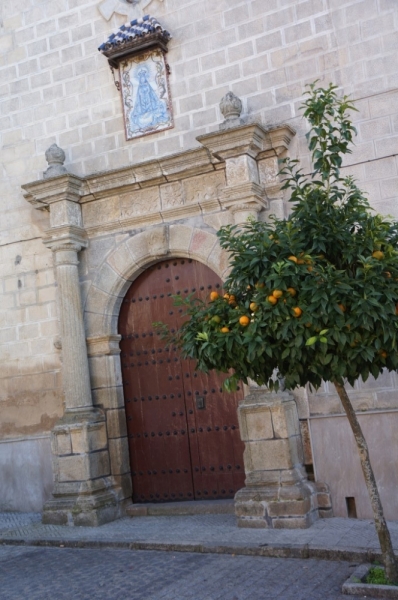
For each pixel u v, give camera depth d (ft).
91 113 34.81
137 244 32.58
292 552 22.94
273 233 18.66
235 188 28.91
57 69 35.88
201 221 31.42
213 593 19.58
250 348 17.26
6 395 35.70
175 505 31.24
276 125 30.09
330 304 16.94
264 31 31.22
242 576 21.07
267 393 28.17
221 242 19.62
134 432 33.14
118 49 33.24
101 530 29.04
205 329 18.58
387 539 19.01
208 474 31.58
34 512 34.42
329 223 18.86
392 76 28.55
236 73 31.68
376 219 18.84
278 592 19.22
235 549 23.89
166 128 32.96
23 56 36.83
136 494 32.81
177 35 33.09
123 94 34.09
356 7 29.48
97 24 35.06
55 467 31.73
